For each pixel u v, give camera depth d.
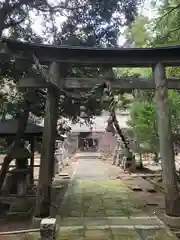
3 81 6.88
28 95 6.88
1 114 7.18
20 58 5.62
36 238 4.70
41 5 6.66
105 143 26.27
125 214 6.26
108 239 4.62
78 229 5.14
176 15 7.43
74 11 7.02
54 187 10.02
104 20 7.05
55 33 7.55
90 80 5.89
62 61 5.80
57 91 5.75
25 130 7.45
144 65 6.03
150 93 10.52
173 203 5.41
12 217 6.00
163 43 8.07
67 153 22.22
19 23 6.89
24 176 6.75
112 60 5.88
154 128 10.24
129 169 14.94
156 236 4.77
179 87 6.00
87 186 10.34
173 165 5.59
